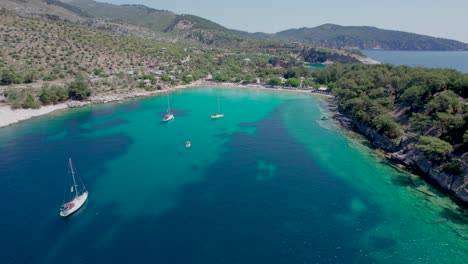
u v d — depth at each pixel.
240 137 103.31
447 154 70.44
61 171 75.00
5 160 81.06
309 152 89.62
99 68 188.00
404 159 80.38
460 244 49.53
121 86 176.38
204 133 107.69
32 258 45.50
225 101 165.75
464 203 61.50
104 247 47.94
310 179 72.06
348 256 46.59
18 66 159.38
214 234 51.34
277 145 95.50
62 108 142.62
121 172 75.12
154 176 73.00
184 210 58.53
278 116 133.25
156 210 58.44
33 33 192.50
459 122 72.94
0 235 50.38
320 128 114.69
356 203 61.56
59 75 164.50
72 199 61.84
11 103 127.75
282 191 66.25
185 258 45.69
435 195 65.19
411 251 47.84
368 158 85.50
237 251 47.28
